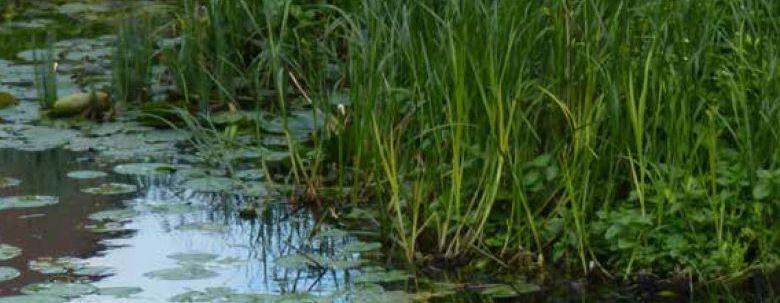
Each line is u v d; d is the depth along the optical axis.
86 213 6.34
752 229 5.68
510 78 5.91
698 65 6.25
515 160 5.77
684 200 5.67
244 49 8.62
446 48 6.11
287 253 5.86
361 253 5.87
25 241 5.95
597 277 5.59
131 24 8.96
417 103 6.28
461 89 5.79
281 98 6.59
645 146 6.01
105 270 5.63
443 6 6.84
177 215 6.33
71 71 8.91
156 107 7.80
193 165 7.05
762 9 6.79
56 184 6.74
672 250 5.59
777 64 6.09
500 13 6.02
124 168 6.92
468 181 6.01
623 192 6.00
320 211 6.40
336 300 5.27
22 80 8.73
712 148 5.64
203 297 5.28
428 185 5.96
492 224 5.90
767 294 5.42
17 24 10.55
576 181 5.84
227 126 7.43
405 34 6.26
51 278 5.53
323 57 7.76
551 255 5.77
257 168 7.01
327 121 6.88
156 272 5.55
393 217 6.14
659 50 6.11
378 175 5.99
